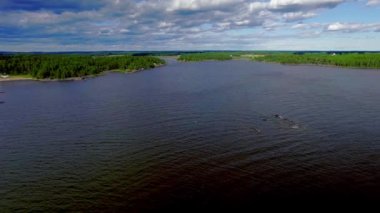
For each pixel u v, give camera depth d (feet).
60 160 197.77
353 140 217.36
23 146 223.51
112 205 148.05
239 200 150.30
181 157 196.54
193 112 298.35
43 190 162.50
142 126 259.19
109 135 240.12
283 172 174.81
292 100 342.23
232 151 203.31
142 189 161.17
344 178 167.73
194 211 142.72
